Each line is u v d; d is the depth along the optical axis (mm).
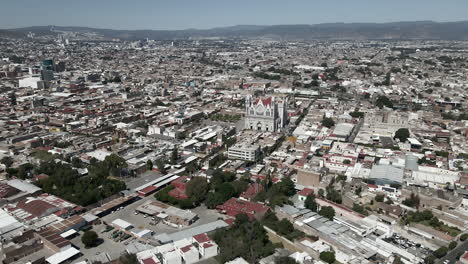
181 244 197625
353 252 193000
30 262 180875
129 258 180375
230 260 188250
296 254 189625
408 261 189500
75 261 188500
